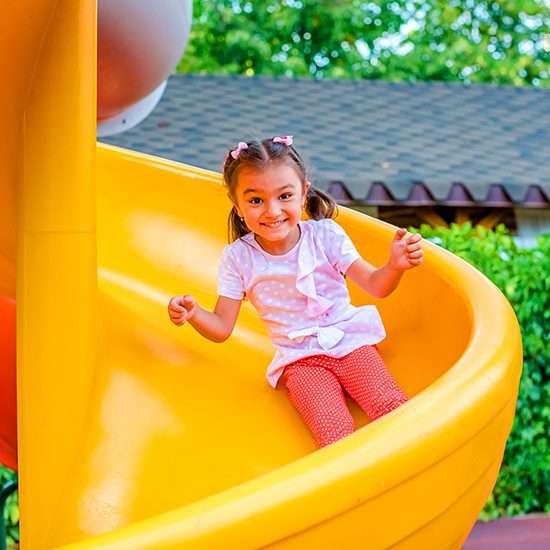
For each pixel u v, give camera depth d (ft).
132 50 9.15
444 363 6.91
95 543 4.10
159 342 7.48
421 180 20.15
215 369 7.34
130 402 6.65
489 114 26.91
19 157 6.51
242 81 27.48
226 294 7.17
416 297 7.66
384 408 6.58
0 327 9.43
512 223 21.74
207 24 41.45
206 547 4.17
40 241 6.23
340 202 19.85
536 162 22.74
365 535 4.66
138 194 9.45
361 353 6.84
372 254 8.16
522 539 13.39
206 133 23.47
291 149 6.89
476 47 43.57
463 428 5.16
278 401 7.02
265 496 4.37
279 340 7.10
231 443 6.48
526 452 14.75
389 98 27.45
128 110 11.74
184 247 9.05
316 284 7.11
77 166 6.29
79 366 6.31
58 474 6.08
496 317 6.44
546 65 45.60
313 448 6.58
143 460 6.18
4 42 5.97
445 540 5.30
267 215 6.72
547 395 14.85
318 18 43.24
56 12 6.11
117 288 8.41
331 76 42.06
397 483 4.75
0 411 9.56
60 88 6.23
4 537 9.55
